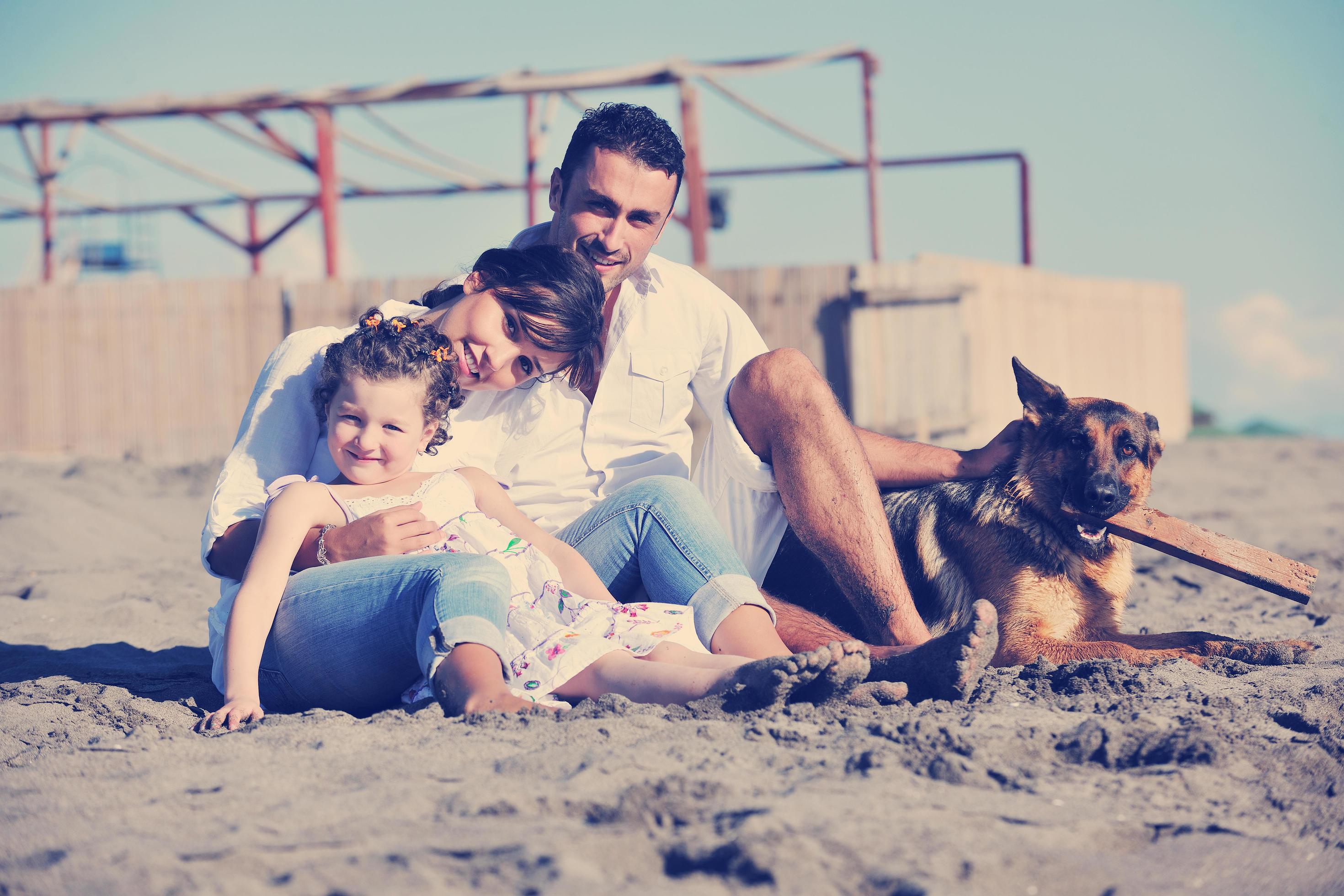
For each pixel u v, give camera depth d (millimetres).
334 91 13398
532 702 2527
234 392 13977
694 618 2836
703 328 3486
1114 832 1863
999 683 2953
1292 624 4551
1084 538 3797
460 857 1645
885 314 13734
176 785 2039
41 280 17031
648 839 1717
